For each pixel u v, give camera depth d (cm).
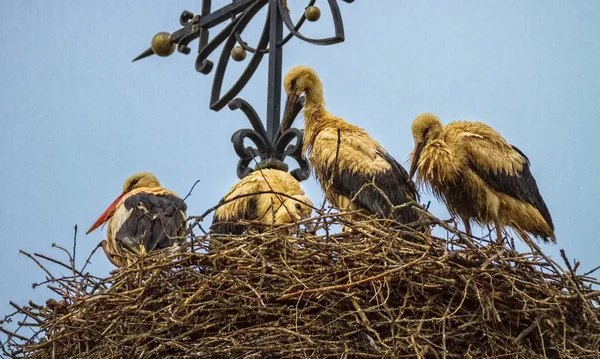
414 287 1278
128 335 1277
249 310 1274
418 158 1686
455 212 1709
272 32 1499
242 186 1609
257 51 1508
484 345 1266
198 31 1542
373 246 1302
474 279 1270
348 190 1695
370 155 1719
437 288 1284
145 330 1286
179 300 1295
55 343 1302
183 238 1388
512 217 1678
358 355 1227
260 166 1526
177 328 1285
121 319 1297
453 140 1681
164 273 1320
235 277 1290
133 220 1645
